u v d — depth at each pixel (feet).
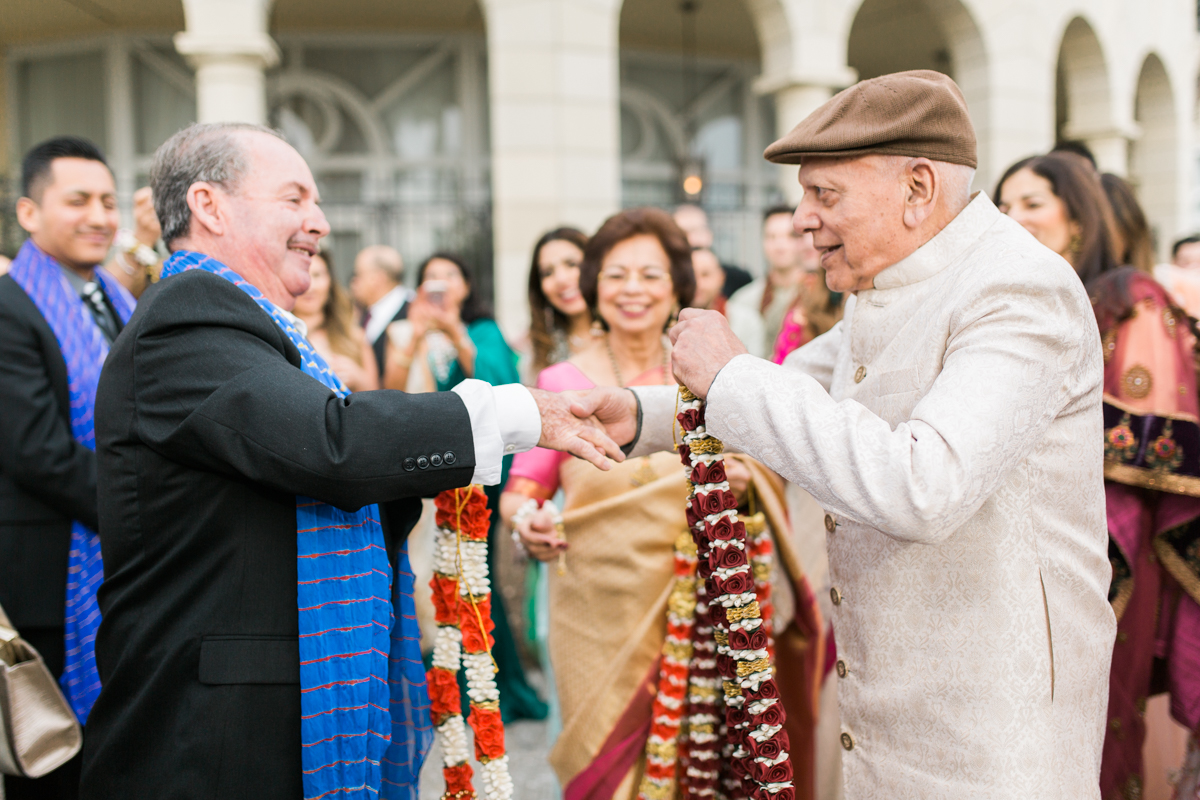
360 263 18.12
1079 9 34.22
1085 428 4.60
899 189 4.51
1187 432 6.46
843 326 5.40
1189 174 43.42
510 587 16.75
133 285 9.47
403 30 35.53
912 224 4.56
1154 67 41.55
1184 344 6.86
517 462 7.87
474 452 4.66
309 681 4.50
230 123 5.23
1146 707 7.05
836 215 4.61
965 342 4.19
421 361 13.05
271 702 4.51
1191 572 6.66
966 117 4.56
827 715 7.95
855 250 4.68
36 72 33.91
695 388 4.59
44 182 8.20
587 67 26.00
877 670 4.68
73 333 8.02
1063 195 7.53
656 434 5.97
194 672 4.52
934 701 4.47
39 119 34.09
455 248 31.94
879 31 38.52
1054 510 4.53
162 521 4.62
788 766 5.01
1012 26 31.78
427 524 11.75
